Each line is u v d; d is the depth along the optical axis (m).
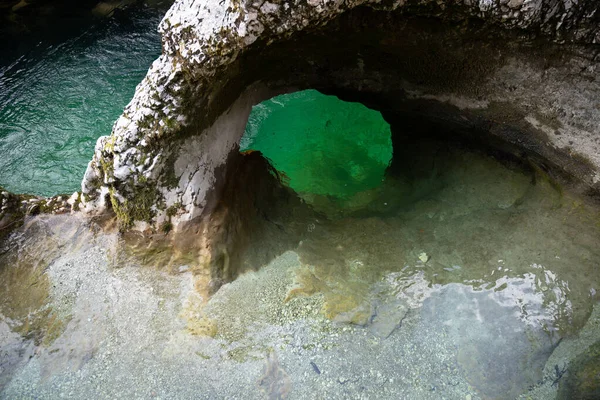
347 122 5.27
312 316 3.20
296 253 3.57
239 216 3.65
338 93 4.56
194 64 2.82
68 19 6.82
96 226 3.54
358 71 4.23
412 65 3.94
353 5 2.77
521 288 3.24
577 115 3.42
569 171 3.60
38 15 6.84
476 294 3.26
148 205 3.33
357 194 4.33
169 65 2.94
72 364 3.02
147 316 3.20
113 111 5.44
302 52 3.87
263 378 2.95
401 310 3.23
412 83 4.12
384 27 3.51
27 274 3.39
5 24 6.66
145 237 3.43
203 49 2.77
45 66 6.04
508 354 3.00
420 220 3.77
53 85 5.77
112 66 6.04
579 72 3.25
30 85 5.76
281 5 2.62
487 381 2.92
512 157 3.93
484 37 3.39
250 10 2.62
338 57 4.08
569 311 3.11
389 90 4.31
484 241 3.51
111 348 3.08
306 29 2.91
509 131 3.87
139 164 3.14
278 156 5.02
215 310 3.22
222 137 3.63
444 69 3.83
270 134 5.25
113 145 3.13
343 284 3.36
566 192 3.59
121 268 3.39
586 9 2.90
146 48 6.31
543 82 3.46
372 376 2.96
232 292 3.31
